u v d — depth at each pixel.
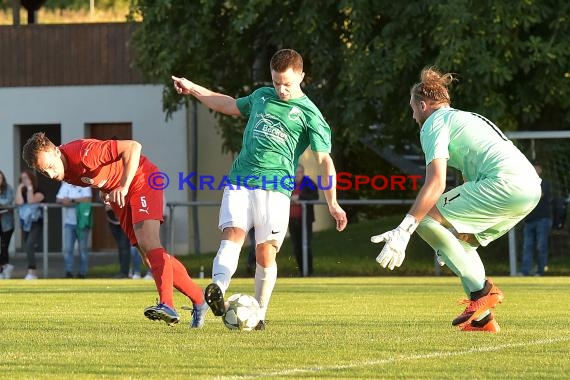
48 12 115.38
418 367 19.84
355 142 67.12
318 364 20.23
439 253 25.47
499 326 27.62
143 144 84.62
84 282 54.09
